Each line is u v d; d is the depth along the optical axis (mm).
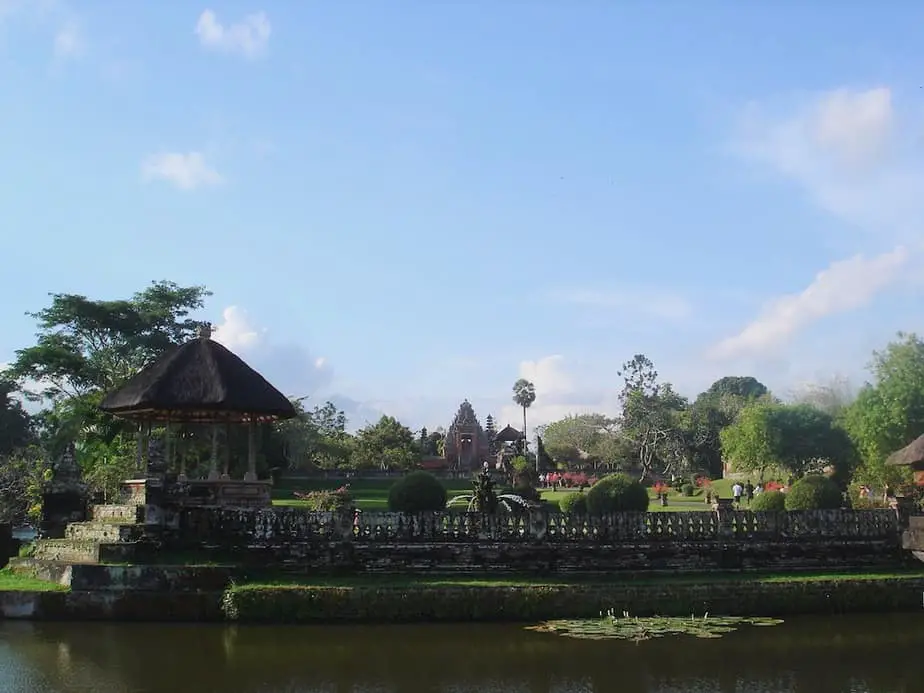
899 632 21047
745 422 71250
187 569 21672
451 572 24266
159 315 56906
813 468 69375
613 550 25250
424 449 126250
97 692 15422
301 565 23672
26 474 46250
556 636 20109
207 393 27078
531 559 24797
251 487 28656
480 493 33281
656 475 108000
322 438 96938
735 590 23078
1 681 16047
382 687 16125
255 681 16391
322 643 19281
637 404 114750
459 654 18500
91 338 56344
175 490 25812
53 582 22484
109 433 49031
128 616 21047
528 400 126750
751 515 26484
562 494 60938
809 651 19094
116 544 22562
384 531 24344
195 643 19109
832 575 25219
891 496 30234
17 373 53031
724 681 16703
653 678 16906
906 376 56562
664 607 22641
